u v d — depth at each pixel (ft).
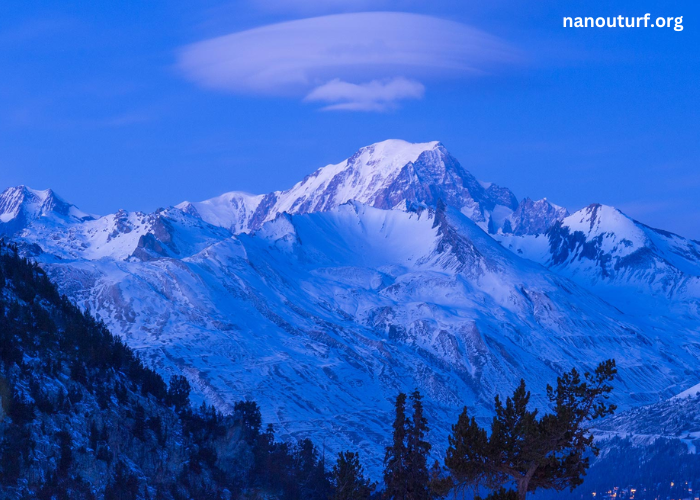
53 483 608.19
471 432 386.93
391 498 509.76
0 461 592.60
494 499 380.78
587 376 386.11
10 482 587.27
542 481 387.96
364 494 540.11
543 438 371.76
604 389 381.19
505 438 383.45
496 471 387.14
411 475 499.51
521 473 383.45
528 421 377.09
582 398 383.04
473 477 389.39
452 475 398.01
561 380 388.37
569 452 389.39
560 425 370.12
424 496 495.00
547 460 379.35
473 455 385.29
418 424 506.89
